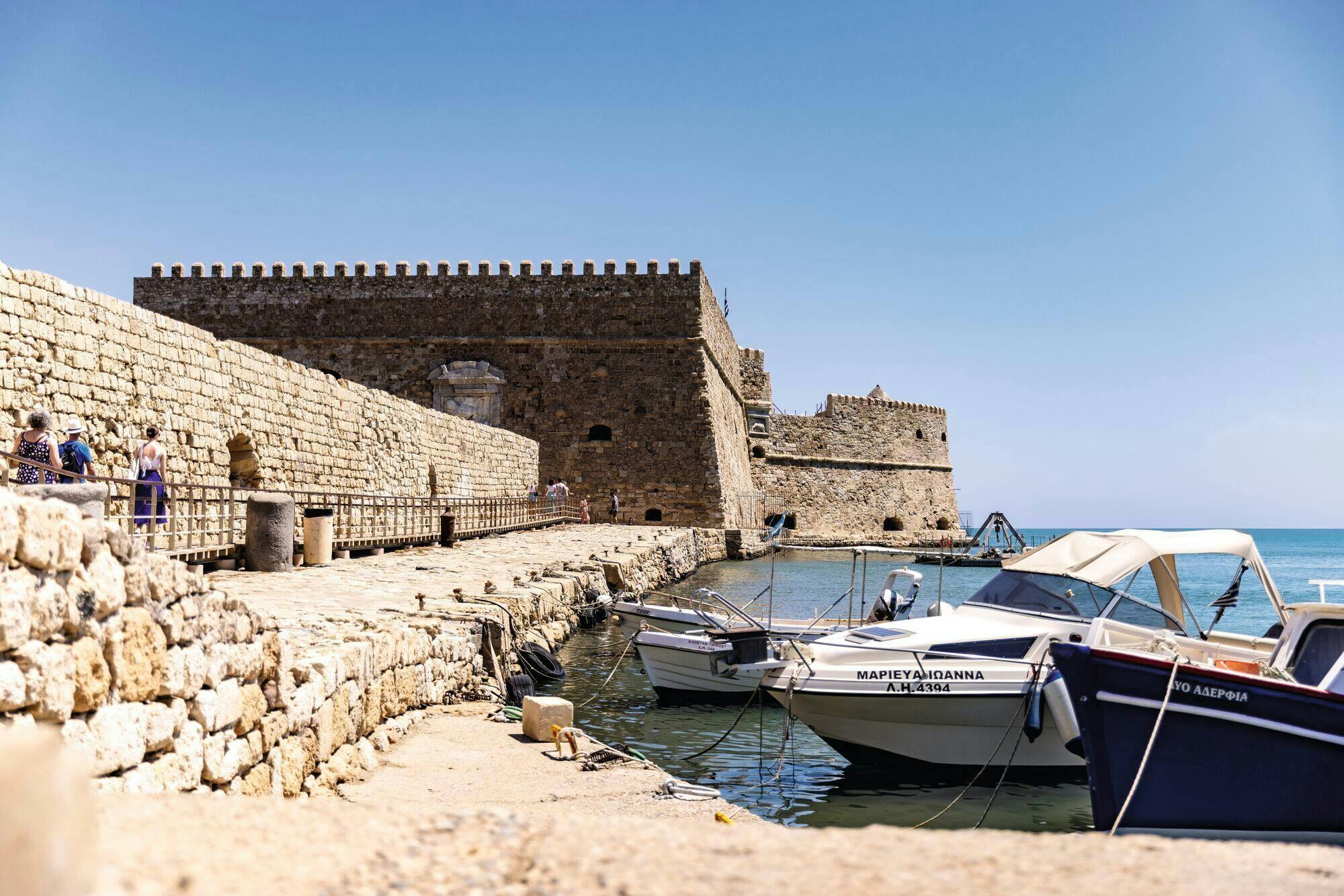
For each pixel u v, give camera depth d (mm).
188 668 5613
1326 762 8641
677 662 16266
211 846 2799
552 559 27219
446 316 54469
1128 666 9023
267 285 54750
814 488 69938
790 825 10383
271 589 15852
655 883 2725
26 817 1654
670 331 53719
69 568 4500
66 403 15703
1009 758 11727
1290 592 42406
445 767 9125
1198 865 2979
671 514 52844
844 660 12344
